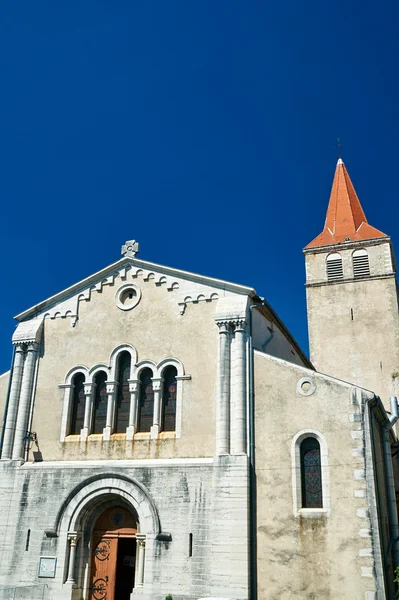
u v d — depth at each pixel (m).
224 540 21.33
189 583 21.33
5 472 25.25
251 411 23.05
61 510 23.94
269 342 27.80
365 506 20.42
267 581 20.67
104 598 23.22
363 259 40.78
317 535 20.67
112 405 25.41
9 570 23.66
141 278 27.08
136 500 23.12
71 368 26.58
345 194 44.78
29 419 26.27
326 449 21.64
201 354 24.73
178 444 23.70
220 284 25.45
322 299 40.59
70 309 27.66
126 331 26.38
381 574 19.48
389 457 24.16
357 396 21.86
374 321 38.84
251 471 22.22
